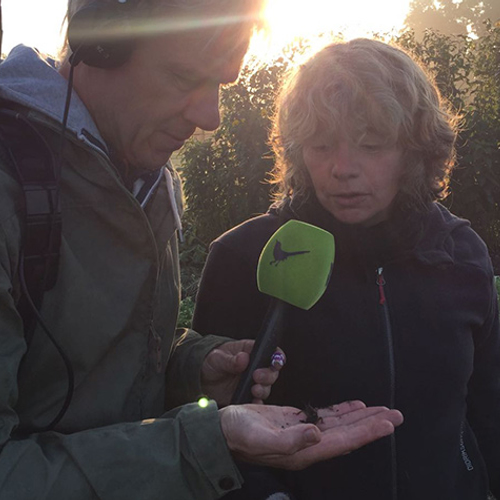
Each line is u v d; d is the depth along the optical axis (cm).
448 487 161
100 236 124
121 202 123
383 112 143
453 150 167
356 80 144
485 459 182
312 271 126
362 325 161
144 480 109
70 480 107
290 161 162
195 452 112
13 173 111
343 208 155
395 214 161
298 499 162
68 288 118
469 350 167
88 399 125
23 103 116
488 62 820
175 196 147
